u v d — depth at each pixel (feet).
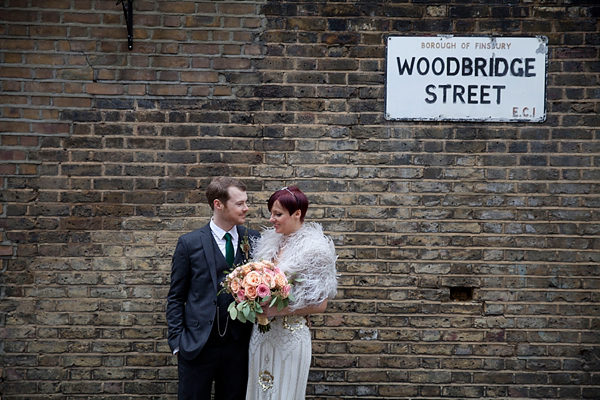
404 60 11.36
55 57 11.24
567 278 11.30
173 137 11.34
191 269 9.42
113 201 11.31
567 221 11.33
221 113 11.36
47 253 11.23
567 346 11.30
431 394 11.32
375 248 11.37
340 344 11.36
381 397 11.33
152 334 11.30
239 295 8.40
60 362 11.22
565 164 11.35
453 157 11.39
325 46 11.39
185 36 11.34
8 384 11.14
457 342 11.34
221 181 9.42
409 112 11.36
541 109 11.35
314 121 11.39
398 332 11.34
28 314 11.19
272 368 9.11
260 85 11.39
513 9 11.35
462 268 11.35
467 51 11.34
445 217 11.37
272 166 11.38
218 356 9.28
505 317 11.33
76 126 11.27
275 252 9.35
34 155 11.23
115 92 11.31
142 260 11.31
